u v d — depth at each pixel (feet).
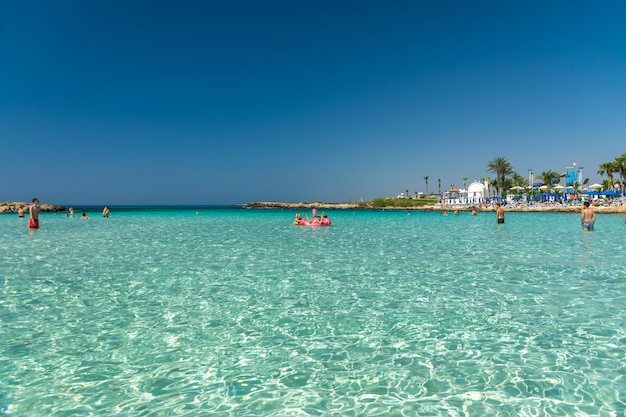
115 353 18.97
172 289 31.55
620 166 235.40
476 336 20.71
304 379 16.33
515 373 16.49
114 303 27.48
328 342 20.24
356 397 14.87
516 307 25.76
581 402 14.20
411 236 76.79
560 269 38.83
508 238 70.90
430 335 20.98
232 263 43.78
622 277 34.83
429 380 16.07
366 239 70.69
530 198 267.39
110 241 67.87
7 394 15.14
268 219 162.20
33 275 37.24
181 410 14.06
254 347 19.67
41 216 185.06
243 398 14.88
